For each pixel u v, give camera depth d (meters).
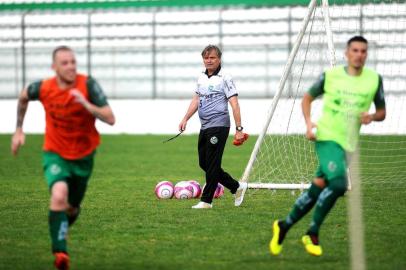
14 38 83.19
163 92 81.44
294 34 78.81
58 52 18.09
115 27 82.50
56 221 17.97
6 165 48.28
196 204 30.61
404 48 57.03
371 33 65.12
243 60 80.31
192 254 20.52
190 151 57.78
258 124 75.56
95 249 21.36
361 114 19.03
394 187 36.06
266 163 44.28
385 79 65.62
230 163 48.69
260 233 23.73
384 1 50.12
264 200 31.88
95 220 26.61
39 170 45.28
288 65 29.91
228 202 31.34
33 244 22.25
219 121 28.77
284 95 51.62
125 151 58.34
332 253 20.56
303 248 21.30
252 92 80.38
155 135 75.00
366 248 21.23
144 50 81.31
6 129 79.56
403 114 63.62
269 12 80.50
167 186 32.59
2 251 21.20
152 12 82.25
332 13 46.25
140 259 19.95
